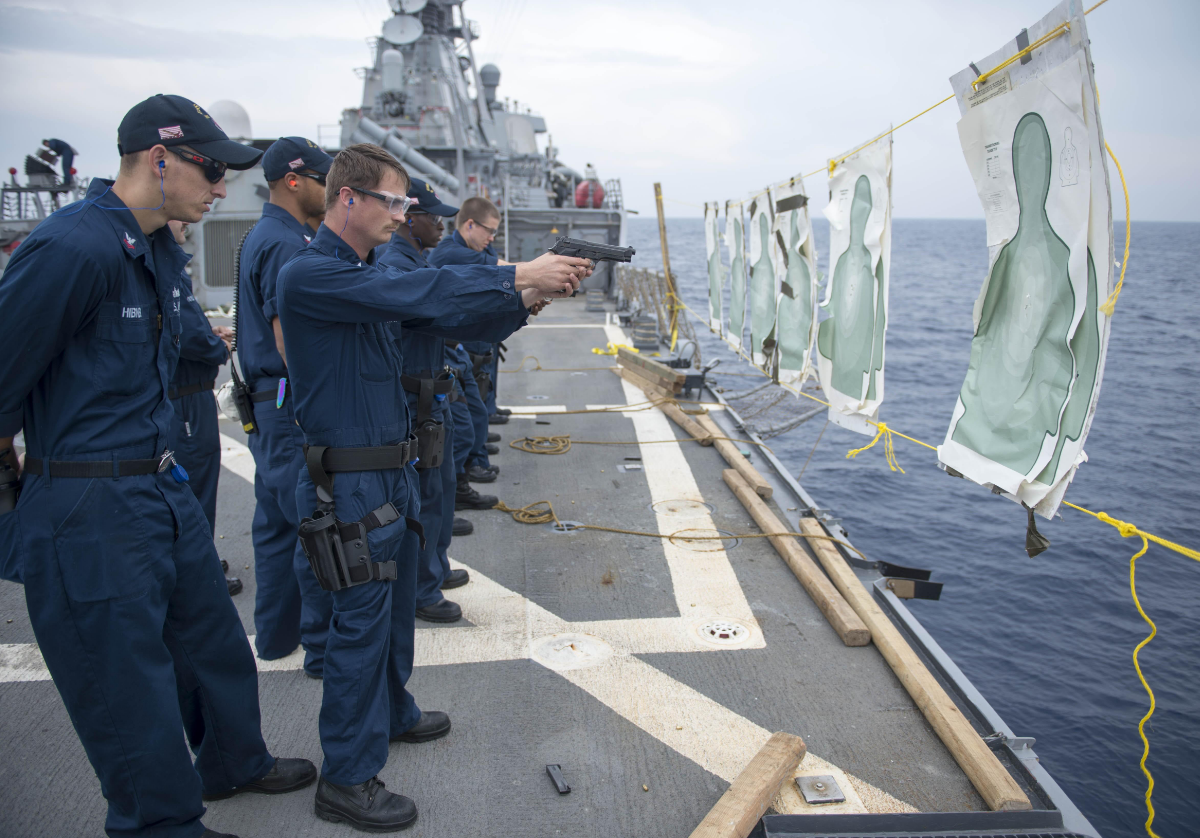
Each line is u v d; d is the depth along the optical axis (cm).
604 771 282
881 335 395
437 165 1859
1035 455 263
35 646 368
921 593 430
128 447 212
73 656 209
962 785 276
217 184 221
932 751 294
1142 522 1049
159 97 208
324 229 241
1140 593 848
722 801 245
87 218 200
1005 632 768
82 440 205
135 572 212
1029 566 924
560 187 2150
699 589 432
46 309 189
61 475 205
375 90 1986
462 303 230
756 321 646
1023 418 270
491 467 614
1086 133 227
